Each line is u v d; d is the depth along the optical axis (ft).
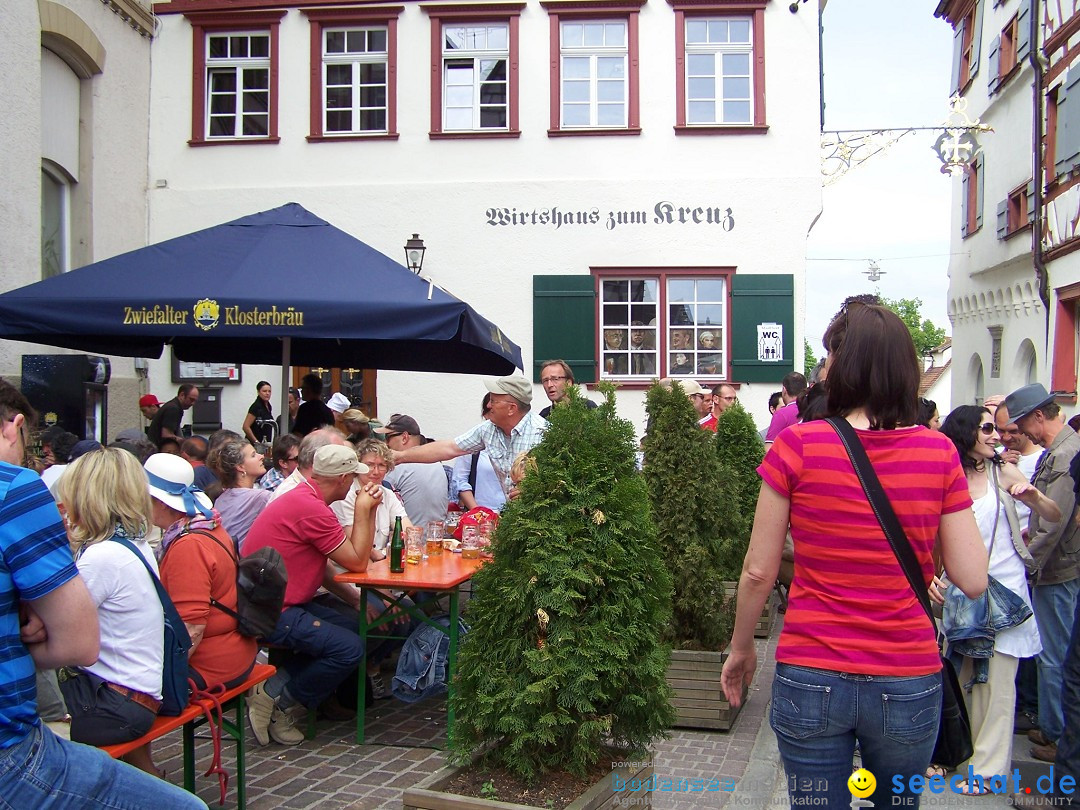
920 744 9.18
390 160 51.85
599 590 12.44
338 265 24.12
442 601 24.76
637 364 51.26
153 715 13.24
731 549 21.17
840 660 9.16
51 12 41.50
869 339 9.60
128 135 50.19
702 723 19.29
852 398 9.66
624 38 51.67
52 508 8.75
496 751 12.68
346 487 19.31
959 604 16.42
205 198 52.13
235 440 22.08
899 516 9.24
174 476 15.39
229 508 21.68
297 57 52.31
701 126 50.65
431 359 35.45
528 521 12.53
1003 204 70.23
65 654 8.80
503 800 11.73
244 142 52.24
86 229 46.24
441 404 51.85
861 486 9.29
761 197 50.49
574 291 50.85
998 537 16.38
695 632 20.06
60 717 12.60
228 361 35.42
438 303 22.40
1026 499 17.15
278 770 17.33
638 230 50.85
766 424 50.31
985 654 16.35
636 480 12.92
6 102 37.55
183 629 13.78
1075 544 18.40
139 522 13.23
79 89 46.16
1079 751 14.76
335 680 18.60
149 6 51.88
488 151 51.57
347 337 22.62
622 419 13.23
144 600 13.05
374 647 21.54
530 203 51.21
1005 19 69.67
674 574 19.72
